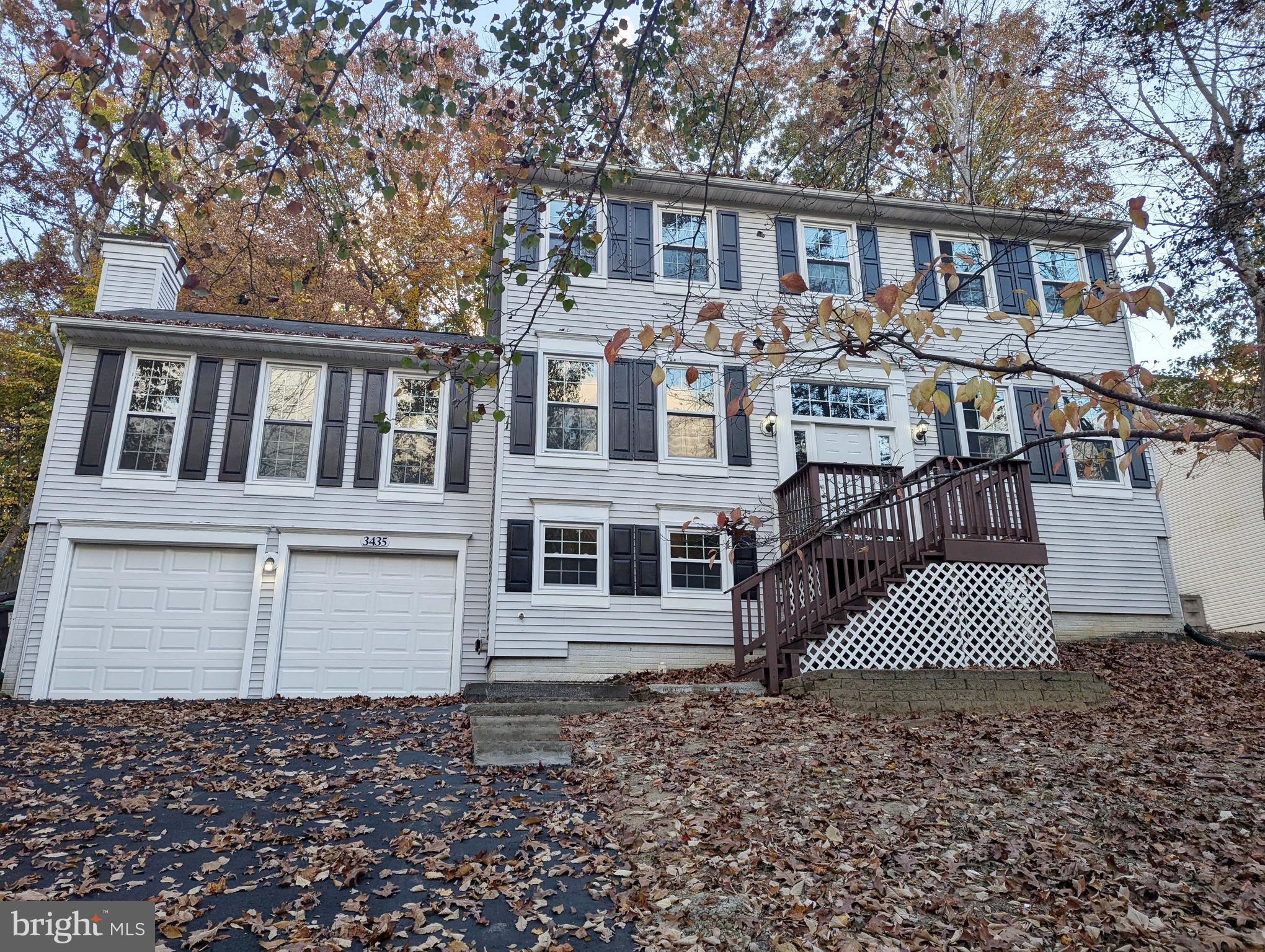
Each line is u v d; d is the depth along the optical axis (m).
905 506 10.96
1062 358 14.77
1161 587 14.31
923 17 6.47
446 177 18.98
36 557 11.63
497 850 5.75
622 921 4.81
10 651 11.34
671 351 4.14
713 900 4.99
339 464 12.83
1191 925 4.64
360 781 7.22
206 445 12.47
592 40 5.66
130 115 4.57
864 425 13.84
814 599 10.51
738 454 13.34
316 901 4.97
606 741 8.33
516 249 13.31
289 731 9.05
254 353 12.98
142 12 4.20
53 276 17.09
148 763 7.74
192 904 4.88
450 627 12.70
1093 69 13.34
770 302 13.91
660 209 13.96
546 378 13.08
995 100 18.20
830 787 6.73
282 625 12.13
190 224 14.74
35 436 18.33
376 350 13.02
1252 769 6.95
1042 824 5.97
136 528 11.95
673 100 8.38
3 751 8.06
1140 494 14.62
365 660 12.30
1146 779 6.80
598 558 12.61
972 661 10.53
